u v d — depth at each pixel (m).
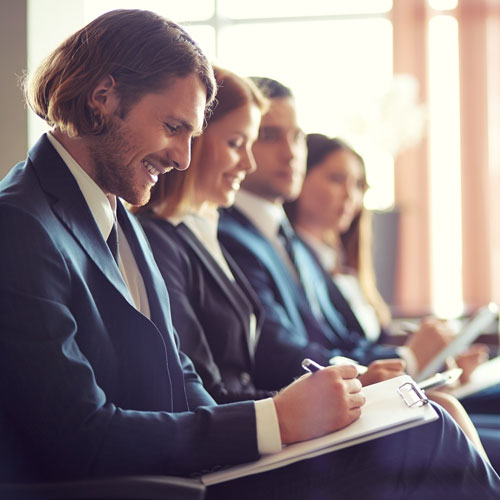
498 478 1.37
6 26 2.65
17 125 2.64
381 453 1.32
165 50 1.31
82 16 2.97
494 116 6.45
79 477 1.12
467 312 3.71
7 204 1.18
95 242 1.29
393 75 6.42
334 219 3.12
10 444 1.15
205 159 1.99
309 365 1.33
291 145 2.52
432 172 6.50
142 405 1.29
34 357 1.12
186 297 1.84
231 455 1.19
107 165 1.33
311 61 6.54
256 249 2.43
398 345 3.21
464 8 6.41
